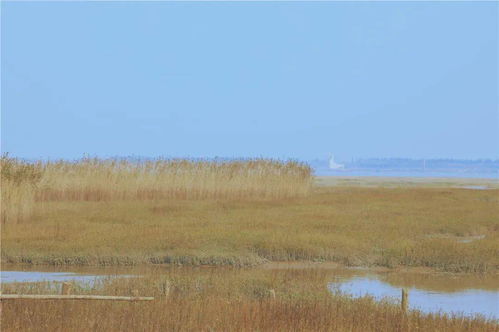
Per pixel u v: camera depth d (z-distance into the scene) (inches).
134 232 4237.2
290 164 7322.8
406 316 2218.3
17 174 4881.9
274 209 5821.9
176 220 4906.5
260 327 2076.8
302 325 2079.2
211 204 6156.5
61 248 3720.5
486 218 5502.0
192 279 2883.9
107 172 6643.7
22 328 1951.3
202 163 7003.0
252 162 7175.2
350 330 2010.3
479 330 2135.8
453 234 4783.5
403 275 3420.3
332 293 2696.9
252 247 3828.7
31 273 3314.5
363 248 3831.2
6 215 4660.4
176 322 2036.2
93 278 3149.6
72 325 1995.6
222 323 2063.2
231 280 2891.2
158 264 3612.2
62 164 6628.9
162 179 6761.8
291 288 2753.4
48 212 5310.0
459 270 3523.6
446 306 2731.3
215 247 3814.0
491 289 3105.3
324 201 6811.0
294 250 3767.2
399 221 5113.2
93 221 4854.8
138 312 2137.1
